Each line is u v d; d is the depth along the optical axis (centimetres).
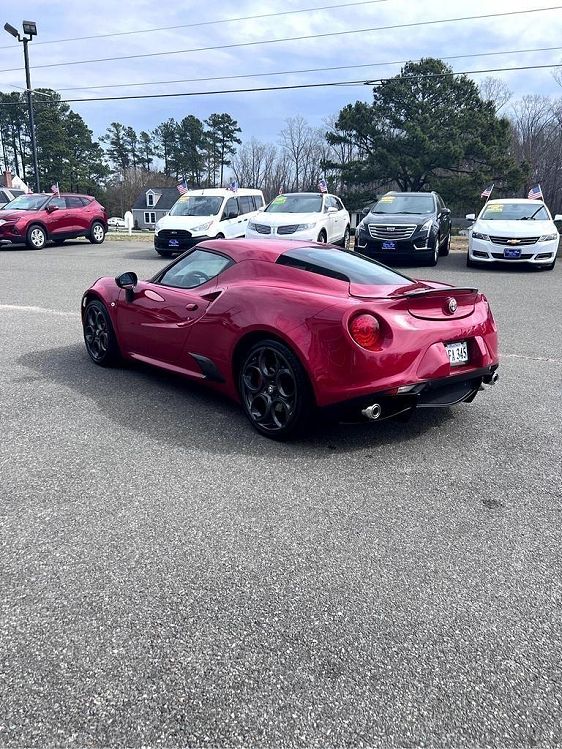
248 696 182
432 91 4056
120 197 8462
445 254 1617
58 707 176
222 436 380
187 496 302
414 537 271
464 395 386
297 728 171
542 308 875
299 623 213
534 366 569
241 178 8425
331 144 4372
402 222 1316
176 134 8538
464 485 321
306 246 434
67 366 539
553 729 173
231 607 221
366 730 171
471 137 4022
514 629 214
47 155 6744
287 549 259
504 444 377
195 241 1477
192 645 201
